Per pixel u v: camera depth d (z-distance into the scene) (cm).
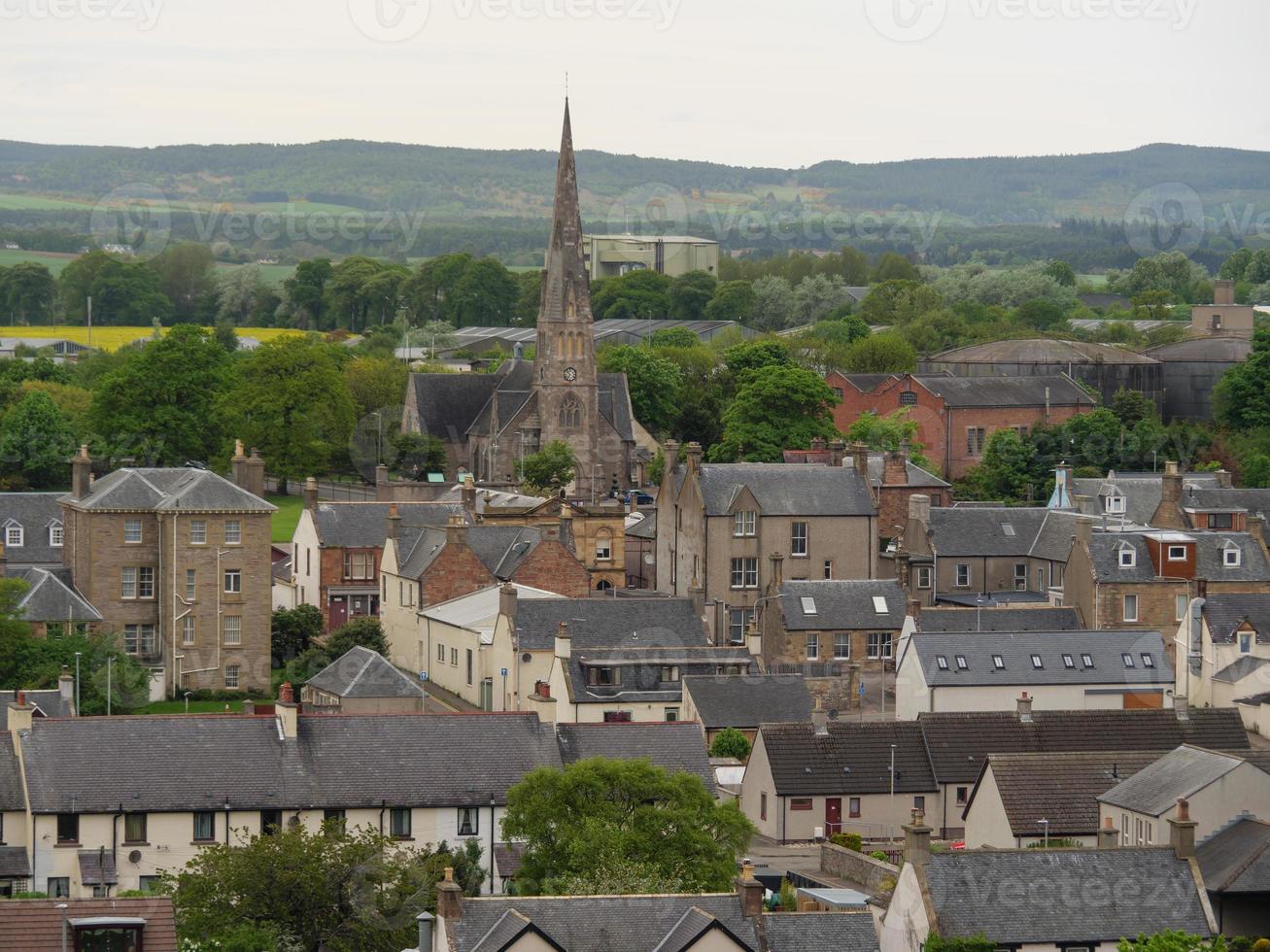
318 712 14562
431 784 12862
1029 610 19288
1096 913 10131
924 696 16688
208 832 12462
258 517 19025
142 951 8900
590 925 9419
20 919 8894
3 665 16438
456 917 9369
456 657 18712
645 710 16588
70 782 12381
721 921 9338
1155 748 14612
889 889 10912
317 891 10544
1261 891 10681
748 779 14600
